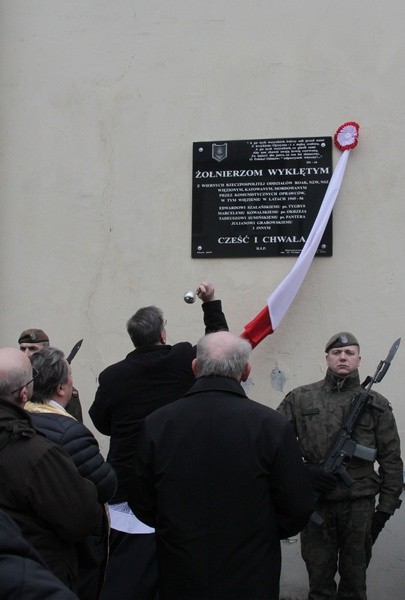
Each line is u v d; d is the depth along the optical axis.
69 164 6.37
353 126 5.90
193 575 3.15
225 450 3.23
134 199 6.24
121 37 6.40
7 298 6.32
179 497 3.22
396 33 5.96
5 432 3.02
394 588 5.45
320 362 5.77
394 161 5.85
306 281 5.85
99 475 3.39
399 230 5.79
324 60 6.04
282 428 3.27
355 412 4.86
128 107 6.33
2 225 6.39
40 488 2.98
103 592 4.36
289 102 6.07
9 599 1.75
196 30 6.28
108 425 4.62
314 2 6.10
